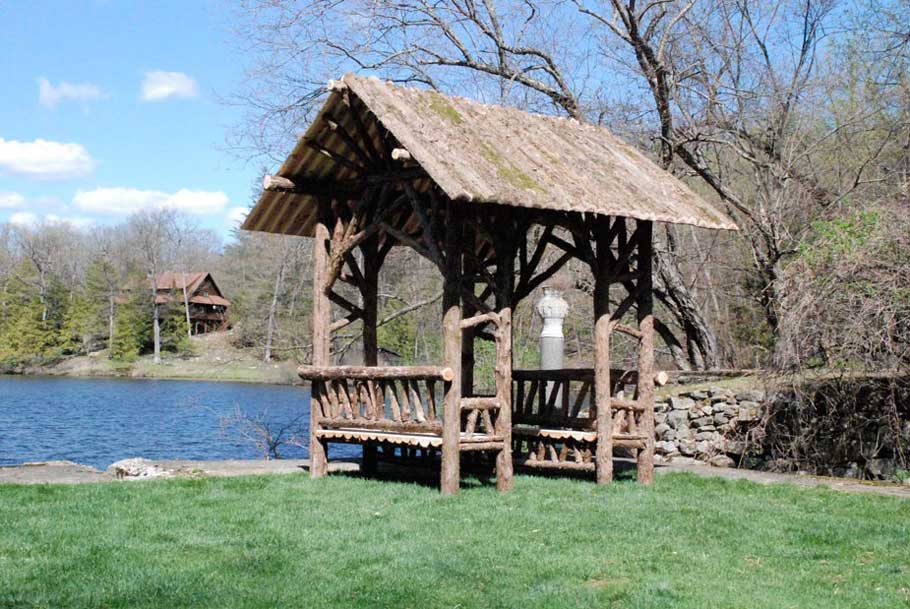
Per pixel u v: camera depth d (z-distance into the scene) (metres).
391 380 10.09
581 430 11.05
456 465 9.47
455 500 9.12
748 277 19.70
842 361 11.56
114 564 6.47
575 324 23.89
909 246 11.23
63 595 5.74
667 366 21.66
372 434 10.15
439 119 10.20
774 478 11.31
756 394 13.18
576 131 11.79
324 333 10.88
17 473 10.83
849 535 7.85
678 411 13.91
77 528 7.55
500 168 9.60
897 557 7.14
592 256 10.38
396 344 24.47
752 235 17.38
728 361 20.42
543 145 10.80
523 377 11.80
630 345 21.12
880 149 16.39
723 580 6.40
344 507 8.73
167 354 58.41
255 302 30.95
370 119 10.57
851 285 11.33
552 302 15.74
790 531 7.99
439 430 9.56
